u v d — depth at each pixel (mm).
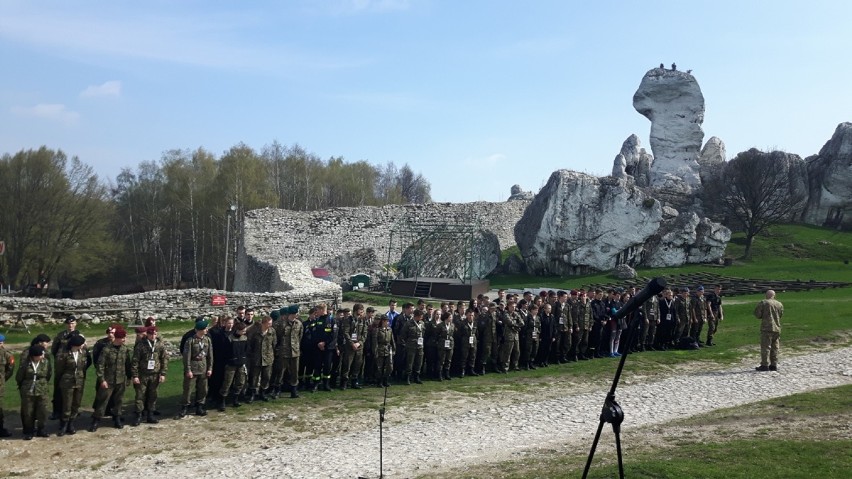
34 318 23172
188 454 11742
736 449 9828
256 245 50375
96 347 13367
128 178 77875
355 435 12750
